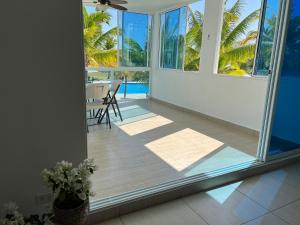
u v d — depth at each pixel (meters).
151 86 7.22
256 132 3.79
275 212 1.89
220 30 4.46
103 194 2.03
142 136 3.65
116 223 1.73
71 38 1.37
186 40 5.52
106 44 6.63
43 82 1.35
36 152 1.43
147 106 6.12
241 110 4.06
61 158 1.50
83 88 1.47
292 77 2.56
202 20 4.96
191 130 4.03
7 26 1.21
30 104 1.35
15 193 1.42
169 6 5.96
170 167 2.59
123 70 6.84
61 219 1.29
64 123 1.46
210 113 4.79
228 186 2.27
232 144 3.37
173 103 6.07
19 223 1.23
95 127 4.07
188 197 2.08
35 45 1.29
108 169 2.52
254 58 3.88
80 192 1.32
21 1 1.21
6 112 1.30
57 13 1.30
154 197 1.94
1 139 1.32
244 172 2.41
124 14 6.61
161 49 6.69
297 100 2.72
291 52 2.47
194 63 5.32
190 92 5.36
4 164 1.36
